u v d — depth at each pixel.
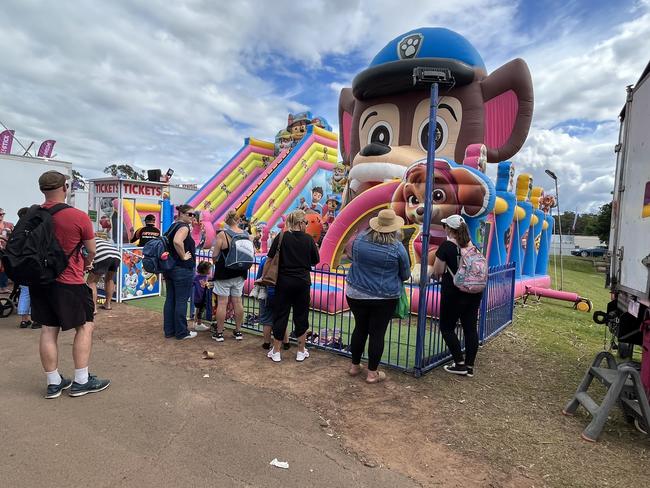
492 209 7.35
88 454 2.97
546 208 14.77
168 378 4.43
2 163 11.53
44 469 2.77
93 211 8.73
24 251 3.47
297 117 21.77
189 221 5.78
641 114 4.15
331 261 8.80
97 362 4.84
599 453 3.30
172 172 13.58
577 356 5.87
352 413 3.81
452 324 4.86
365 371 4.86
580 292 14.49
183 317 5.79
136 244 8.77
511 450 3.29
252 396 4.06
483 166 8.30
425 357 5.20
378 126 10.35
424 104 9.75
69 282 3.73
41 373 4.41
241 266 5.55
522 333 7.07
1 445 3.04
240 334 5.88
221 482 2.73
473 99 9.42
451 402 4.14
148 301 8.37
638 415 3.54
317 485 2.75
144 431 3.32
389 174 8.91
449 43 9.52
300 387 4.33
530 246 12.73
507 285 7.47
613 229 5.06
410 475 2.92
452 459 3.13
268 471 2.87
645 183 3.93
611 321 5.17
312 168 18.38
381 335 4.45
